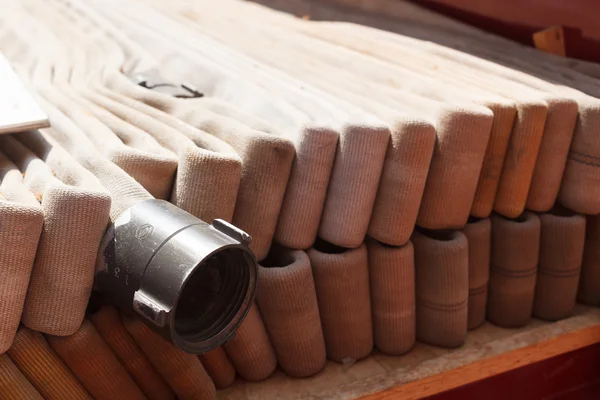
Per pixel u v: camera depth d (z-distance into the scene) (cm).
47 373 79
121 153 85
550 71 112
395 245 92
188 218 77
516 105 94
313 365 93
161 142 91
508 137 94
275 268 88
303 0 152
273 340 92
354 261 90
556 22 123
